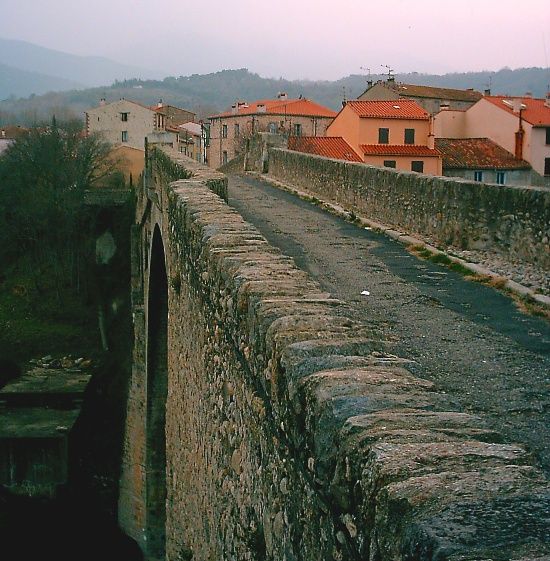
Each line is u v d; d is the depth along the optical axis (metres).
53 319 47.84
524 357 6.91
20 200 51.00
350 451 3.00
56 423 35.19
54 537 32.06
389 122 40.72
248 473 5.25
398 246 13.11
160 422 23.70
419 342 7.38
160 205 18.06
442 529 2.25
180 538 10.51
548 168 41.38
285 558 4.09
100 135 65.94
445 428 3.04
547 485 2.49
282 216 16.69
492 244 11.66
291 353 4.14
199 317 8.13
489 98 44.59
